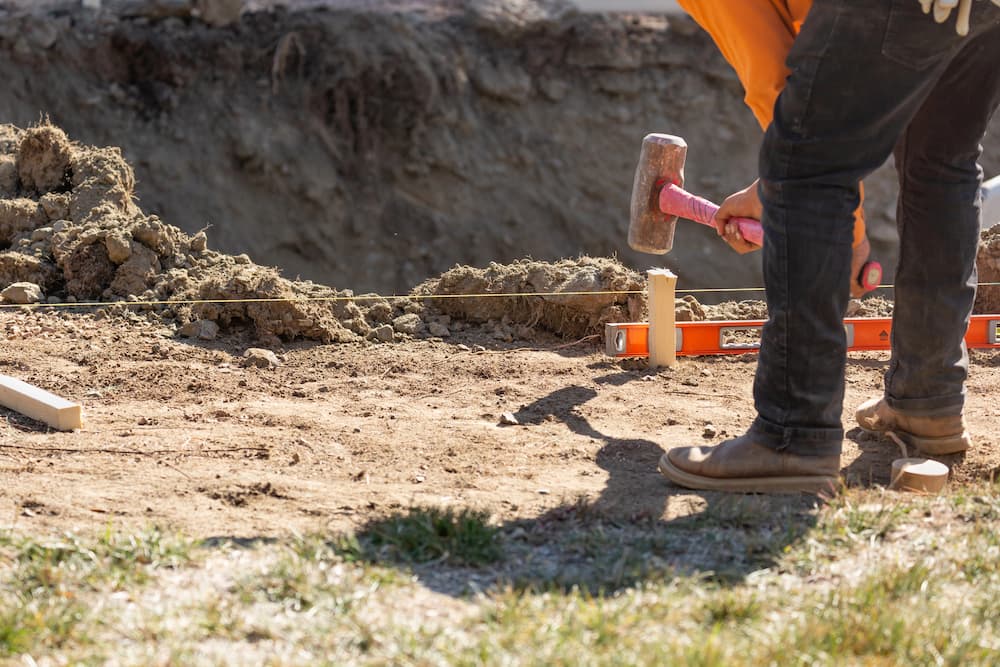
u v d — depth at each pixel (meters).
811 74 5.39
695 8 6.19
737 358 9.27
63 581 4.59
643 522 5.46
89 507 5.68
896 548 5.05
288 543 5.11
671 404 8.01
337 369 8.74
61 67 28.28
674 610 4.34
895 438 6.93
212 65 29.22
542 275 9.85
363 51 29.80
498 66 30.98
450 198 30.22
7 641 4.07
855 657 4.02
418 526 5.19
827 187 5.60
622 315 9.60
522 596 4.54
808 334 5.74
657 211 7.93
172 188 28.05
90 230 10.13
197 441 6.90
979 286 10.21
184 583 4.66
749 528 5.38
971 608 4.39
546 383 8.48
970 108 6.09
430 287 10.41
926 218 6.36
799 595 4.54
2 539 4.99
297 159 29.14
